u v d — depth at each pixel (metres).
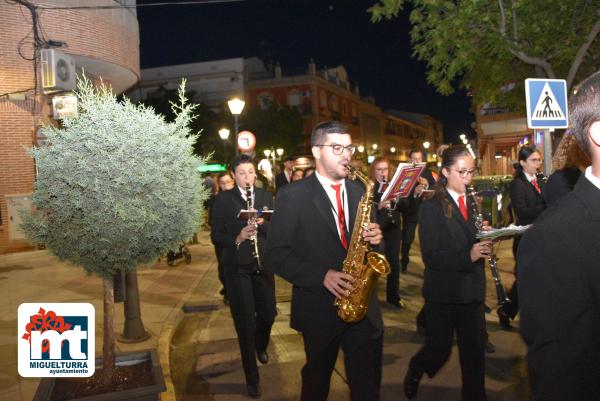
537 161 5.62
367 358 3.08
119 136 2.99
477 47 9.01
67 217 3.03
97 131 2.96
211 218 4.71
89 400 2.86
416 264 9.78
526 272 1.42
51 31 12.09
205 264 10.88
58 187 3.00
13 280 9.42
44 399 2.93
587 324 1.34
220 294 8.19
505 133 29.98
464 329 3.52
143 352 3.50
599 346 1.35
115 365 3.40
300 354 5.45
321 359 3.04
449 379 4.60
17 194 12.25
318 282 2.93
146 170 3.03
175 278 9.38
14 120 12.21
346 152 3.04
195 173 3.42
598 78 1.41
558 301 1.35
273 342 5.85
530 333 1.41
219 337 6.22
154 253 3.32
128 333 5.80
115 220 3.00
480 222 3.61
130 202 3.01
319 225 3.06
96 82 15.18
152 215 3.04
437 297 3.53
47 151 3.02
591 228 1.34
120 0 14.10
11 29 11.92
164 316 6.75
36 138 12.03
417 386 4.06
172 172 3.19
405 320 6.41
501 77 10.66
